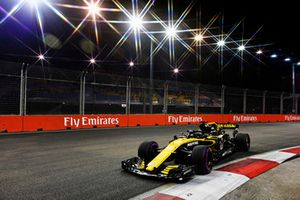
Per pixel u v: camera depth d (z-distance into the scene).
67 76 15.80
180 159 6.50
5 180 5.50
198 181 5.51
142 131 15.02
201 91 22.44
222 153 7.79
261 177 6.00
